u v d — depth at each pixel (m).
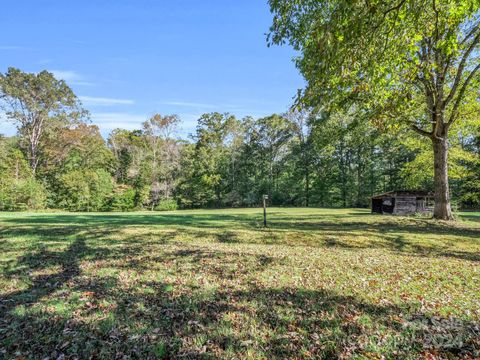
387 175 41.72
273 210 31.25
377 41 4.88
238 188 47.78
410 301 4.78
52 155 41.81
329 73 4.83
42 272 6.33
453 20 5.05
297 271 6.50
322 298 4.91
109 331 3.80
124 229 11.98
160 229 12.17
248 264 7.02
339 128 17.08
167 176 44.41
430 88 13.87
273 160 48.59
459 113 15.01
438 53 10.70
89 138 44.53
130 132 53.50
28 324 3.99
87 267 6.71
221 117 49.53
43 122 40.62
